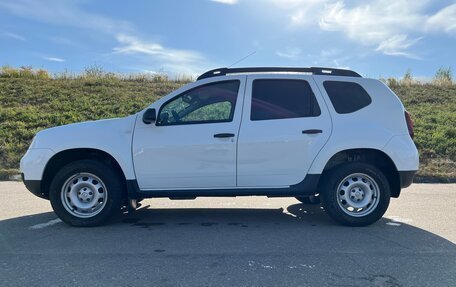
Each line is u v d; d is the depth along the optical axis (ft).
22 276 13.80
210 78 20.38
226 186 19.66
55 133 20.02
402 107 20.72
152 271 14.24
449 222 21.02
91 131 19.89
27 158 19.90
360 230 19.52
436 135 44.27
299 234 18.83
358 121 20.03
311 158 19.60
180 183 19.61
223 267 14.62
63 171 19.66
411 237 18.37
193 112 20.01
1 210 23.59
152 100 59.47
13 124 47.09
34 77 70.08
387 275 13.97
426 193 28.99
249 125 19.63
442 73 76.38
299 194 19.80
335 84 20.51
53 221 21.11
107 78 70.79
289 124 19.72
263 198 27.55
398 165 19.85
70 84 66.08
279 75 20.36
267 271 14.26
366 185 19.98
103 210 19.70
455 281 13.50
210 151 19.47
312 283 13.29
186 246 17.01
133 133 19.72
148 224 20.63
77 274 13.97
